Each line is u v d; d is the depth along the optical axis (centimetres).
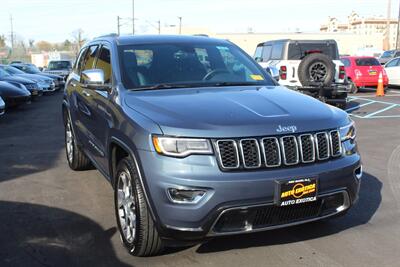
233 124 357
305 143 371
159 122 364
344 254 407
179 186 345
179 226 350
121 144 406
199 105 394
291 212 367
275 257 401
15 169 714
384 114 1340
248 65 538
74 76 671
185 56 516
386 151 830
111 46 525
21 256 407
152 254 398
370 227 466
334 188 378
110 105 455
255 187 348
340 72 1338
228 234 352
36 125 1202
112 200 556
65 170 701
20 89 1545
